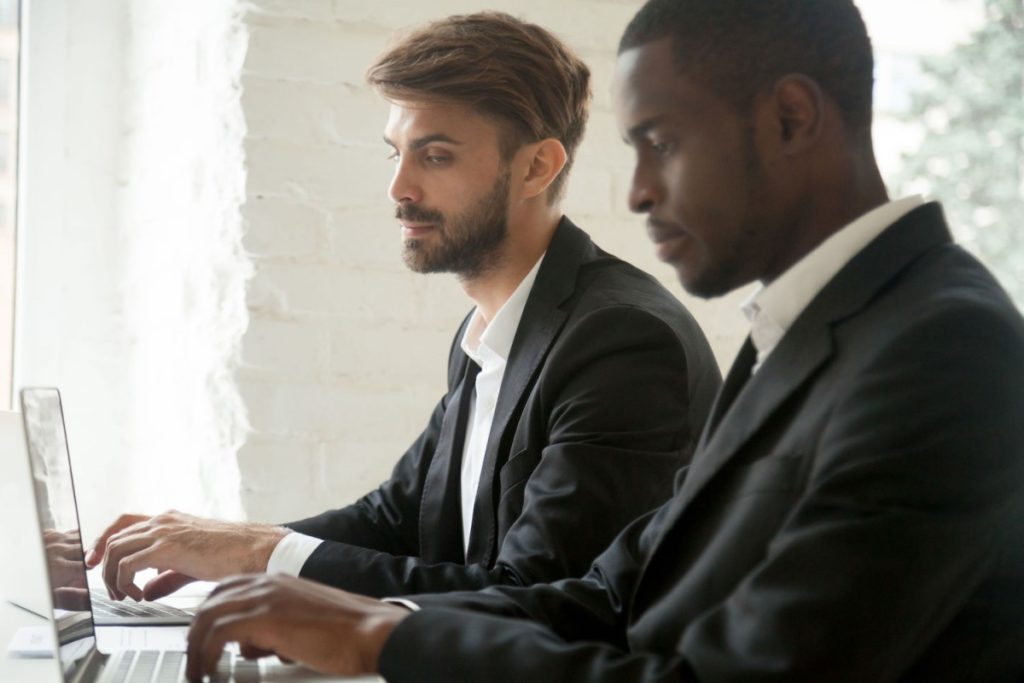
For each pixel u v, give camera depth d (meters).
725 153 0.91
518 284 1.60
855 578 0.76
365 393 2.08
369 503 1.73
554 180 1.61
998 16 2.59
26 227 2.51
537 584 1.21
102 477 2.55
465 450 1.62
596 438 1.37
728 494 0.89
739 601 0.80
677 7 0.92
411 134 1.56
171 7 2.31
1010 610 0.84
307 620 0.92
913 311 0.83
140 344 2.47
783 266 0.93
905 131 2.54
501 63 1.55
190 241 2.21
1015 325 0.82
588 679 0.83
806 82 0.90
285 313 2.04
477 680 0.86
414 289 2.11
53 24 2.52
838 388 0.84
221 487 2.07
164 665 1.14
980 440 0.78
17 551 1.59
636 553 1.12
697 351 1.48
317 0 2.05
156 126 2.39
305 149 2.04
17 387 2.51
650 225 0.95
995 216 2.56
